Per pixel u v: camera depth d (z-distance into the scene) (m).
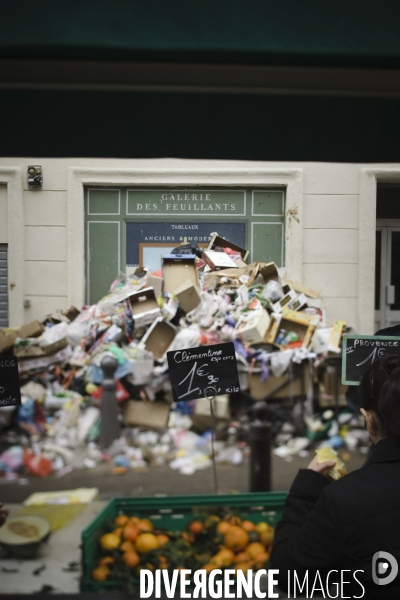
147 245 7.88
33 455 5.49
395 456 1.57
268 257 7.86
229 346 2.91
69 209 7.64
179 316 6.80
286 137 1.79
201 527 2.55
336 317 7.55
